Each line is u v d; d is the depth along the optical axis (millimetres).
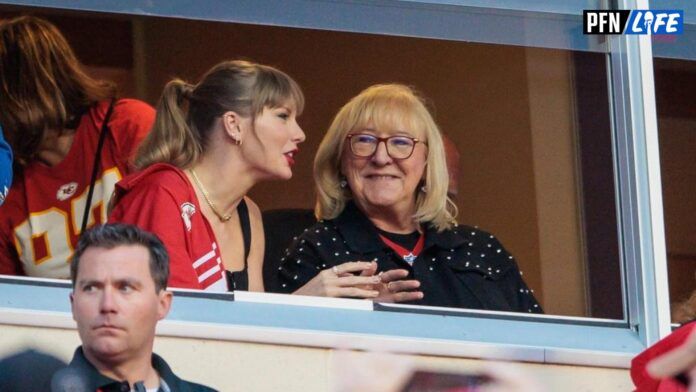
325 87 26000
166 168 23609
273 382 22656
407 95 24859
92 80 24953
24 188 24438
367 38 25891
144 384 20609
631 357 23844
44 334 22062
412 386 23031
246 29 25844
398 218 24562
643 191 24891
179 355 22453
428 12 24953
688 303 26281
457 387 23172
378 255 24344
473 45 25844
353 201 24641
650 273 24609
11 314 22031
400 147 24547
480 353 23328
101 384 20359
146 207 23219
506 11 25266
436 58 26031
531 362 23469
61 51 24906
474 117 26078
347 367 22906
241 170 23969
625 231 24922
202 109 24047
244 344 22672
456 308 24141
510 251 25812
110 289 20547
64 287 22766
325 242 24312
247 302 23141
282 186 25250
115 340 20422
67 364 22000
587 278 25172
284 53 25922
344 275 23719
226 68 24250
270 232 24719
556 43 25406
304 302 23391
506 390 23312
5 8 24719
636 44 25250
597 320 24438
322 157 24750
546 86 25703
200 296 22984
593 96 25406
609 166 25266
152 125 24062
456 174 26047
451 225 24859
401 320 23547
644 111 25031
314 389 22781
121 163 24562
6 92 24609
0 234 24297
